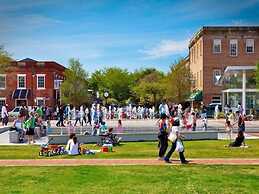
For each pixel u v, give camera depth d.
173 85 73.94
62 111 42.06
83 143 28.14
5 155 21.67
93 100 87.50
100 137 28.00
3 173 15.93
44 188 13.30
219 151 23.09
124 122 49.34
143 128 36.88
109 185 13.76
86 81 79.69
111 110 62.69
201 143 27.83
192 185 13.66
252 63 65.75
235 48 65.88
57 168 17.05
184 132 30.39
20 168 17.12
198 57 70.69
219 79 64.12
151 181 14.38
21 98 70.25
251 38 65.81
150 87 82.00
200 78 68.50
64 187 13.45
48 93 71.38
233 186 13.55
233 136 32.91
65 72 76.31
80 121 42.22
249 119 52.69
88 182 14.23
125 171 16.30
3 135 35.84
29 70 71.31
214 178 14.85
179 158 19.92
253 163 18.41
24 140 30.09
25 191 12.85
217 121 50.34
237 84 59.16
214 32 65.81
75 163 18.50
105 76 99.88
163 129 19.36
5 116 46.38
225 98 61.28
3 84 70.88
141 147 25.78
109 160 19.39
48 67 71.62
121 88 99.12
